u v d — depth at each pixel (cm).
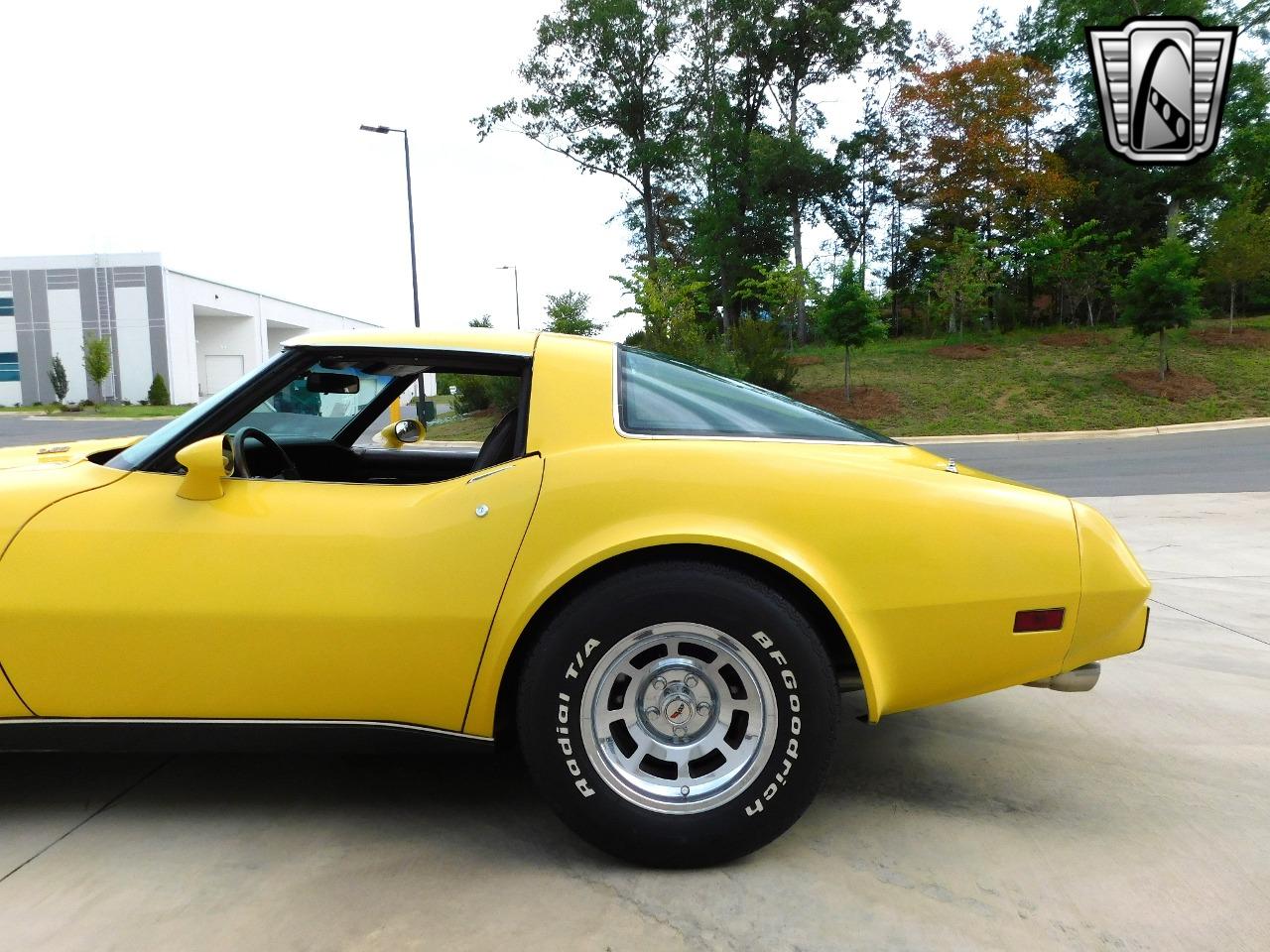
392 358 231
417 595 198
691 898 187
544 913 181
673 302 2056
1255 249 2155
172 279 4519
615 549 193
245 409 224
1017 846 212
